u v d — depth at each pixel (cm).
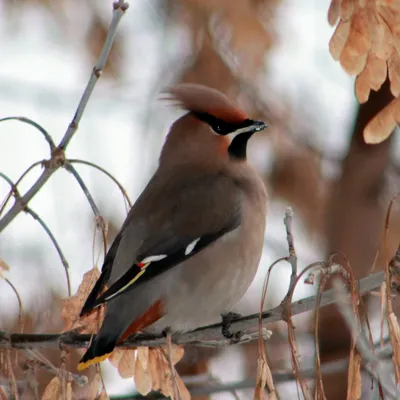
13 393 932
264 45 1348
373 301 1373
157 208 1061
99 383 930
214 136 1122
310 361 1390
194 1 1349
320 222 1456
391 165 1453
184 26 1381
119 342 993
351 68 864
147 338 1004
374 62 862
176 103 1147
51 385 926
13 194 976
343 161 1469
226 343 1026
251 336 1023
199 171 1105
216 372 1366
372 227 1434
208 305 1051
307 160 1453
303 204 1451
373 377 874
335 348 1384
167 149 1137
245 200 1088
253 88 1411
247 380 1227
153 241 1034
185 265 1035
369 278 898
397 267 889
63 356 939
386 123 879
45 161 980
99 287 996
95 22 1441
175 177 1099
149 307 1009
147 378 994
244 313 1405
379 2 856
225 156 1118
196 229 1048
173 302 1025
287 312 882
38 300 1290
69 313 982
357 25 861
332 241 1444
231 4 1336
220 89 1377
